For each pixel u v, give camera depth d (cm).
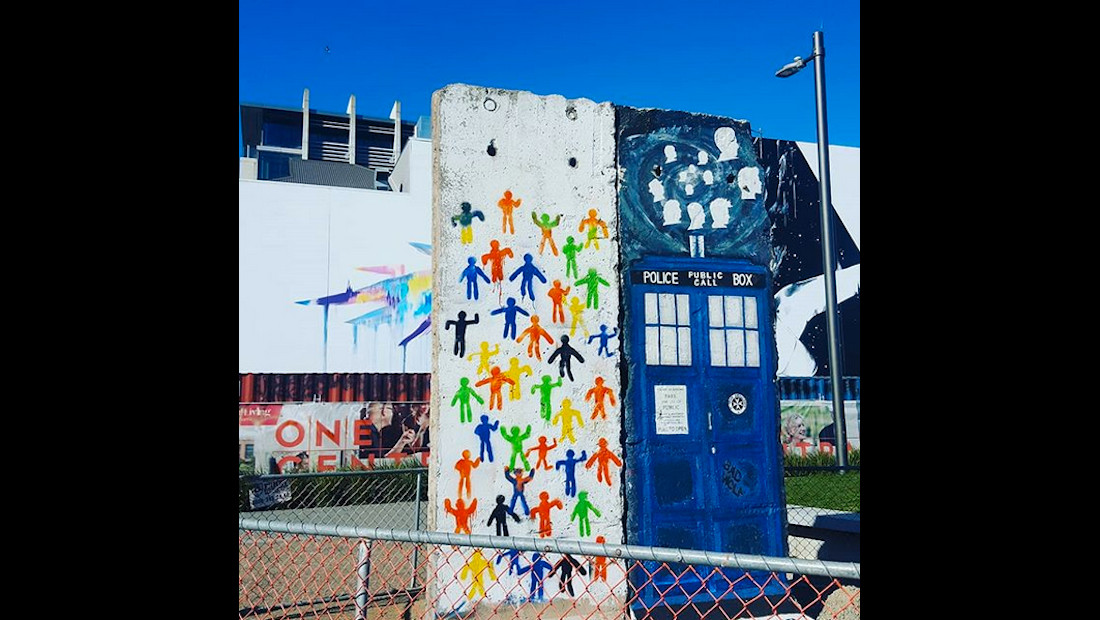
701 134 652
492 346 567
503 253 579
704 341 624
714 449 611
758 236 657
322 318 1889
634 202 623
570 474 571
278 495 1441
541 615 519
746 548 602
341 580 634
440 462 545
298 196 1909
